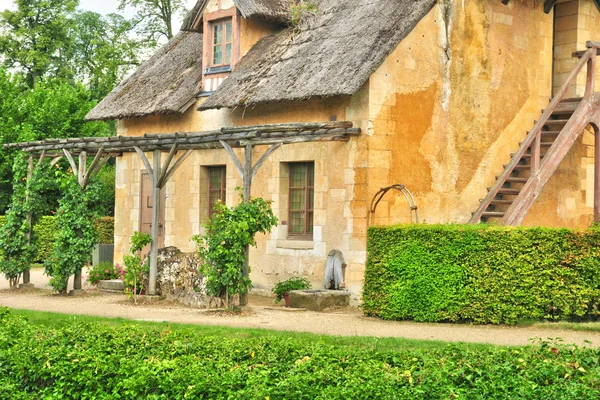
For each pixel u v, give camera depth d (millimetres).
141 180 21562
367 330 12352
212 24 19703
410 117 16359
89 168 17781
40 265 26953
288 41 18391
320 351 9273
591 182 18672
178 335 10305
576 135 16938
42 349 9672
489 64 17453
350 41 16531
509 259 12797
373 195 15852
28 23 39406
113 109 21125
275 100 16438
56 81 39375
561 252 12836
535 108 18172
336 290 15875
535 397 7684
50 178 18984
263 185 18078
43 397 9094
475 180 17266
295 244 17250
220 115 19047
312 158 16922
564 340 11266
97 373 9016
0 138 30953
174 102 19562
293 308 15438
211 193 19891
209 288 14594
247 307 14742
